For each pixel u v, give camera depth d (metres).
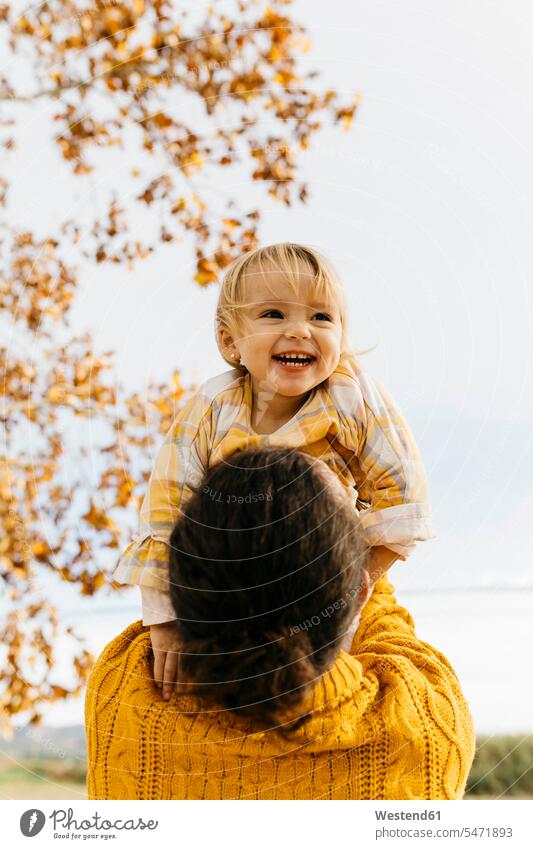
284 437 2.26
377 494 2.29
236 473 1.30
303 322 2.29
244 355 2.35
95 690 1.51
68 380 4.96
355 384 2.35
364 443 2.32
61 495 4.91
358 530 1.33
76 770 4.52
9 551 4.84
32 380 4.94
